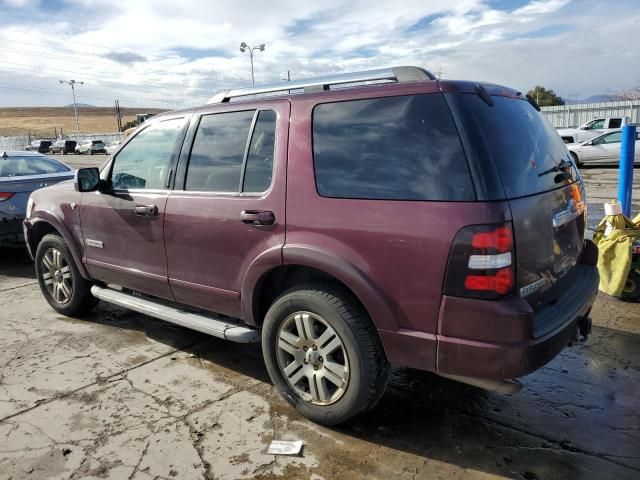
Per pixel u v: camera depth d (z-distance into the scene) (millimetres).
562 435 2912
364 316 2787
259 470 2680
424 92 2605
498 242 2330
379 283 2631
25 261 7660
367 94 2795
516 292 2416
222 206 3299
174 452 2840
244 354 4113
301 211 2914
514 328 2340
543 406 3215
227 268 3338
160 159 3822
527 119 2957
